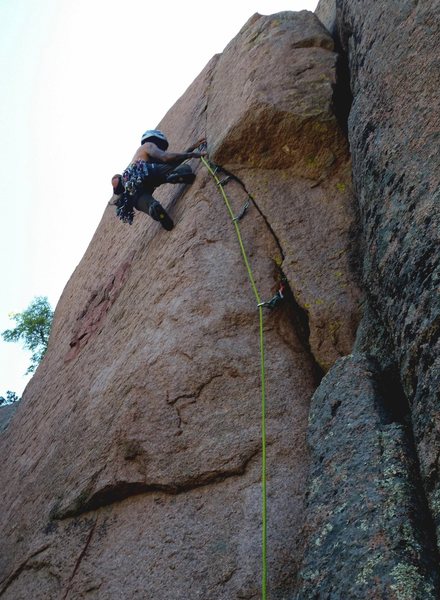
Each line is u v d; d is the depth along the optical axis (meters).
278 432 4.41
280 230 5.47
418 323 3.38
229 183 5.95
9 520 5.64
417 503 3.06
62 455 5.43
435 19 4.11
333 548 3.12
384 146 4.22
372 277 4.12
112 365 5.60
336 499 3.34
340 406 3.85
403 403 3.75
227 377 4.79
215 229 5.68
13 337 16.30
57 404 6.42
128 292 6.25
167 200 6.69
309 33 6.55
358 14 5.25
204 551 4.02
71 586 4.39
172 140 7.62
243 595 3.75
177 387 4.84
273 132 5.82
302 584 3.12
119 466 4.73
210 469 4.37
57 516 4.93
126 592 4.09
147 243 6.49
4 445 7.56
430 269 3.42
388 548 2.91
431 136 3.80
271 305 5.06
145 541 4.28
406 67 4.24
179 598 3.88
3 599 4.86
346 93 6.25
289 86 6.00
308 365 4.84
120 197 6.32
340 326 4.85
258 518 4.04
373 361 4.07
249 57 6.62
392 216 3.93
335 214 5.46
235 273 5.36
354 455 3.47
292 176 5.82
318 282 5.09
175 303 5.34
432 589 2.71
